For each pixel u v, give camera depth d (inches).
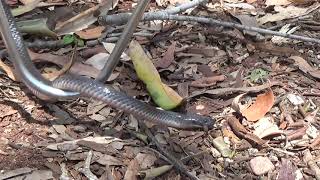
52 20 45.9
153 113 38.2
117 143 38.8
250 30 45.9
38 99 40.7
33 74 37.3
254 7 49.8
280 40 47.0
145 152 38.5
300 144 39.7
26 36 44.9
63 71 42.3
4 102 40.4
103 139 38.9
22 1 46.8
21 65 37.1
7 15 37.9
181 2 49.2
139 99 41.6
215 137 39.8
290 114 41.4
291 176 38.1
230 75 43.9
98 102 40.9
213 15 48.7
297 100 42.4
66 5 47.7
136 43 41.5
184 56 45.1
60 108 40.4
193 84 43.0
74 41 44.7
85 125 39.7
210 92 42.3
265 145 39.5
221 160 38.7
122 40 36.4
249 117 41.0
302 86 43.6
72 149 38.2
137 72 40.9
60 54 44.0
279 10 49.5
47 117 39.9
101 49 44.3
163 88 40.6
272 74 44.2
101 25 45.8
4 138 38.4
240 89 42.5
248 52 45.8
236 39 46.7
